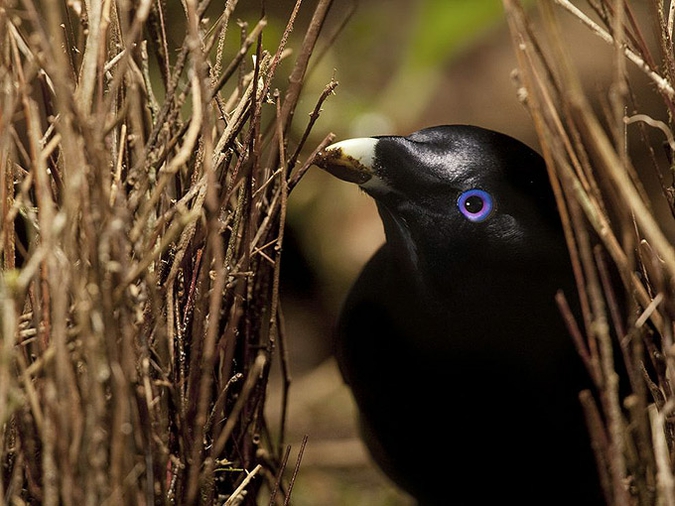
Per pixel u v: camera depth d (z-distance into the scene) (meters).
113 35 2.50
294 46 2.77
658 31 2.51
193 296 2.50
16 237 2.50
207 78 2.49
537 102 2.48
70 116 2.45
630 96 2.54
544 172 2.51
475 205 2.51
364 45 3.01
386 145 2.51
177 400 2.49
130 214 2.48
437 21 2.78
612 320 2.51
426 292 2.51
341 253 2.82
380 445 2.56
